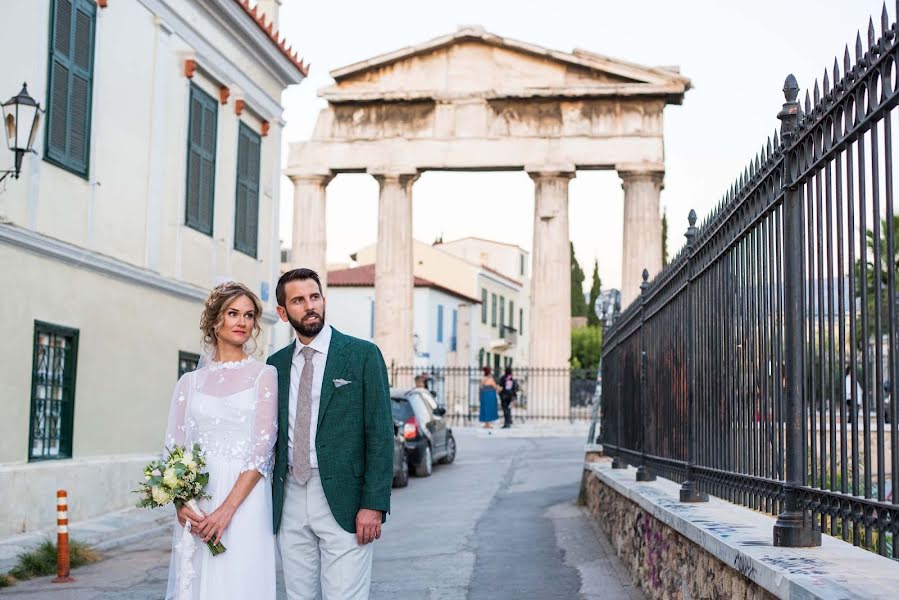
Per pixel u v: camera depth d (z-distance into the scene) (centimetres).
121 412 1542
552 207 4006
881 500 417
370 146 4144
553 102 4044
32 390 1286
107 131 1488
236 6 1856
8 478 1205
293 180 4203
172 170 1709
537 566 1029
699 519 647
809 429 514
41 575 1031
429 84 4106
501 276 7519
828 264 478
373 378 537
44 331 1330
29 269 1280
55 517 1309
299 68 2238
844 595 376
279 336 2561
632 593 873
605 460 1531
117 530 1334
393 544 1209
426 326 5978
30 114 1162
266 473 513
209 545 498
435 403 2503
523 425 3803
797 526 508
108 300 1498
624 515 1010
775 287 567
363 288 6062
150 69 1623
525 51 4044
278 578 1013
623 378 1274
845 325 460
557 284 3972
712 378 732
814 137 497
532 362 3956
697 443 787
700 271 770
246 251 2056
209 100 1858
